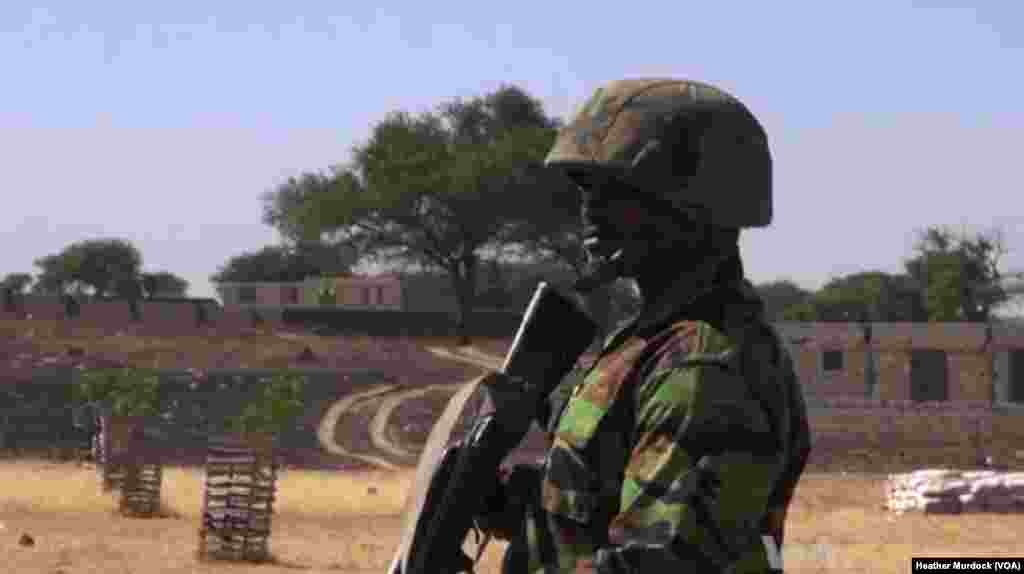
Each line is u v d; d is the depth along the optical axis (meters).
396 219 94.56
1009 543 29.78
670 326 2.95
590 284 3.15
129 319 91.44
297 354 85.56
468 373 86.69
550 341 3.20
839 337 85.50
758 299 3.09
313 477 51.88
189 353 83.12
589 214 3.16
